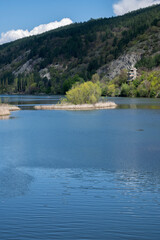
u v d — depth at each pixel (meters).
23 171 18.31
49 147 27.28
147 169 18.84
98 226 10.28
